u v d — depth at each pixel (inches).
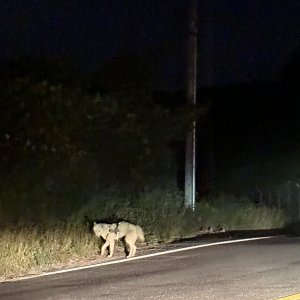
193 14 881.5
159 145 871.1
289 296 420.5
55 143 706.8
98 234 605.9
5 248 541.3
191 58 879.7
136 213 744.3
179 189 975.0
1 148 685.3
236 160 1352.1
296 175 1296.8
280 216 1008.9
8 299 421.1
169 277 487.5
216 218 878.4
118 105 795.4
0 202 661.3
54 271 527.8
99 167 782.5
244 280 473.4
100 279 483.5
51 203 706.2
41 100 696.4
